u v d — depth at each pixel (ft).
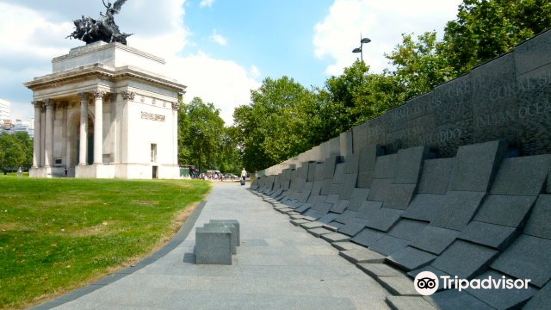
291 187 125.49
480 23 99.71
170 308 27.55
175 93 305.53
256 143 353.72
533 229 27.81
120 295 30.40
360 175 67.67
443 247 34.19
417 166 47.85
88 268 38.01
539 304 22.47
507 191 32.14
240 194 165.27
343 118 176.04
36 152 303.48
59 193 117.29
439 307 25.81
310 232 60.29
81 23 301.22
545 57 32.78
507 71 37.35
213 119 464.24
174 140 302.86
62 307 27.73
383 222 48.52
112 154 271.90
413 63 144.46
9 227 61.82
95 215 77.51
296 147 243.40
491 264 28.53
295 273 36.78
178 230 63.57
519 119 35.78
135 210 88.02
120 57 278.87
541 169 29.66
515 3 100.42
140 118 278.05
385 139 65.36
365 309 27.14
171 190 155.33
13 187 125.39
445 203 38.52
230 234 40.88
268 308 27.50
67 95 284.00
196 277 35.53
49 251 46.03
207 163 493.77
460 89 45.32
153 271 37.60
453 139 46.47
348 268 38.50
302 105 217.97
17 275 35.81
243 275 36.14
